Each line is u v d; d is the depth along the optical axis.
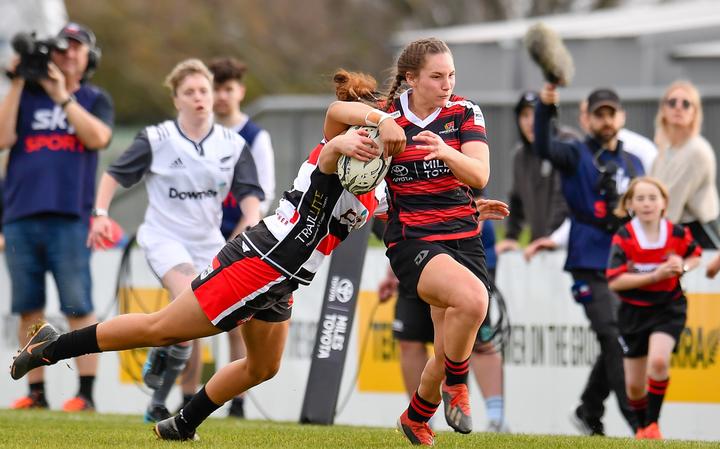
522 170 34.25
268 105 58.62
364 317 32.69
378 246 37.44
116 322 19.19
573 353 32.00
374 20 136.38
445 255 19.05
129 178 26.59
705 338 31.02
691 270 28.53
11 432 23.03
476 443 21.20
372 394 32.59
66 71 31.47
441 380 20.06
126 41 117.06
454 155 18.56
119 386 34.03
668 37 68.94
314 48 130.50
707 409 31.00
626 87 69.19
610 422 32.06
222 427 24.94
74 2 117.12
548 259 32.19
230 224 30.09
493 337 29.42
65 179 31.06
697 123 30.86
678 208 30.91
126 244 35.28
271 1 131.25
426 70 19.19
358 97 19.62
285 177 58.41
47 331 19.53
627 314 27.81
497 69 72.81
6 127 30.69
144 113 115.50
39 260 31.30
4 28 55.50
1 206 37.19
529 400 32.16
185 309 18.84
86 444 20.48
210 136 26.89
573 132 32.50
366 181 18.05
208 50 120.88
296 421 31.42
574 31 71.38
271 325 19.33
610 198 29.34
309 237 18.62
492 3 136.12
